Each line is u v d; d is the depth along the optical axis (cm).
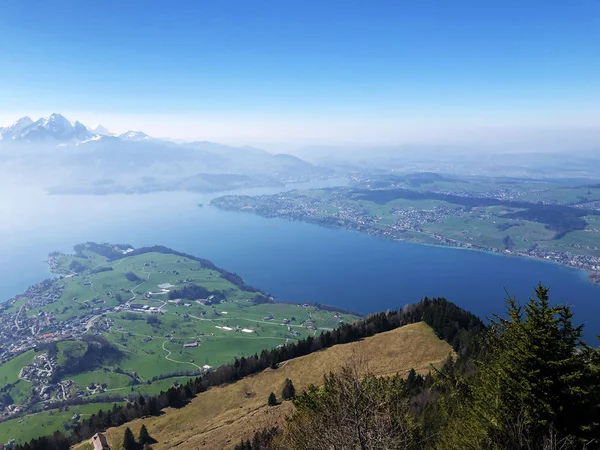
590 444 1642
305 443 1656
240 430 6500
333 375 1789
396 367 7894
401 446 1458
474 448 1672
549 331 1695
